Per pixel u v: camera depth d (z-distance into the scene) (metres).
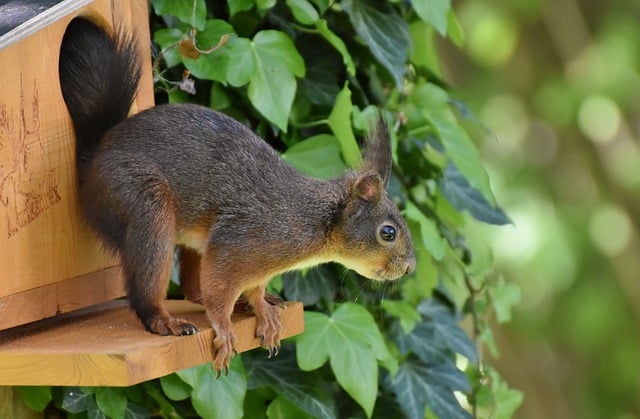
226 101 8.18
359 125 8.25
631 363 16.38
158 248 6.95
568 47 16.88
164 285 6.98
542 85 16.89
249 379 8.10
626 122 16.67
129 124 7.23
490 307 9.63
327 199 7.43
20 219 7.04
